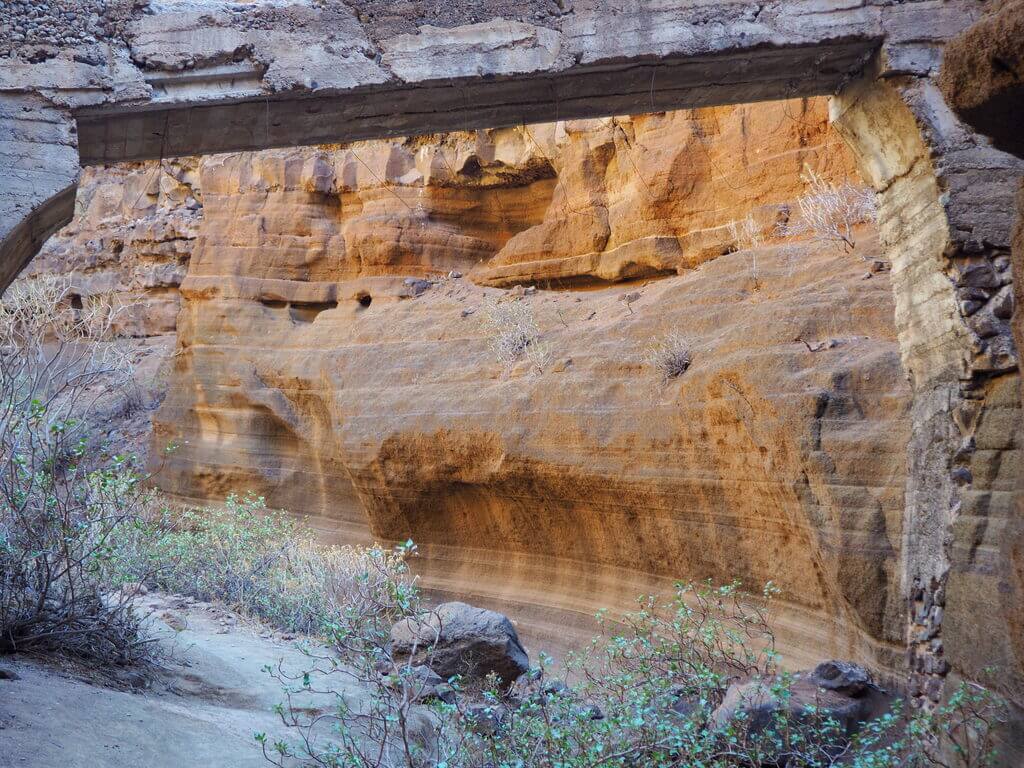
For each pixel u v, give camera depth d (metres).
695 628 6.83
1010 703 4.55
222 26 5.81
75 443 6.35
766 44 5.84
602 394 9.32
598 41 5.88
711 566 8.30
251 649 7.08
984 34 3.14
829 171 9.24
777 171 9.66
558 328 10.70
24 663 5.27
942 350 5.66
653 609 8.76
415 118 6.30
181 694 5.67
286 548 10.20
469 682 6.52
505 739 4.90
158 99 5.75
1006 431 5.18
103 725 4.66
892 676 6.11
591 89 6.17
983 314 5.42
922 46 5.79
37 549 5.58
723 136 10.25
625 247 11.08
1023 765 4.38
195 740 4.83
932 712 5.08
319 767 4.74
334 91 5.86
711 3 5.89
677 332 8.98
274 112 6.06
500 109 6.30
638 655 6.32
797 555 7.37
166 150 6.26
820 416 6.96
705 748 4.68
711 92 6.33
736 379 7.73
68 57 5.65
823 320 7.55
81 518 6.07
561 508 9.77
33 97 5.59
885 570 6.34
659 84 6.17
